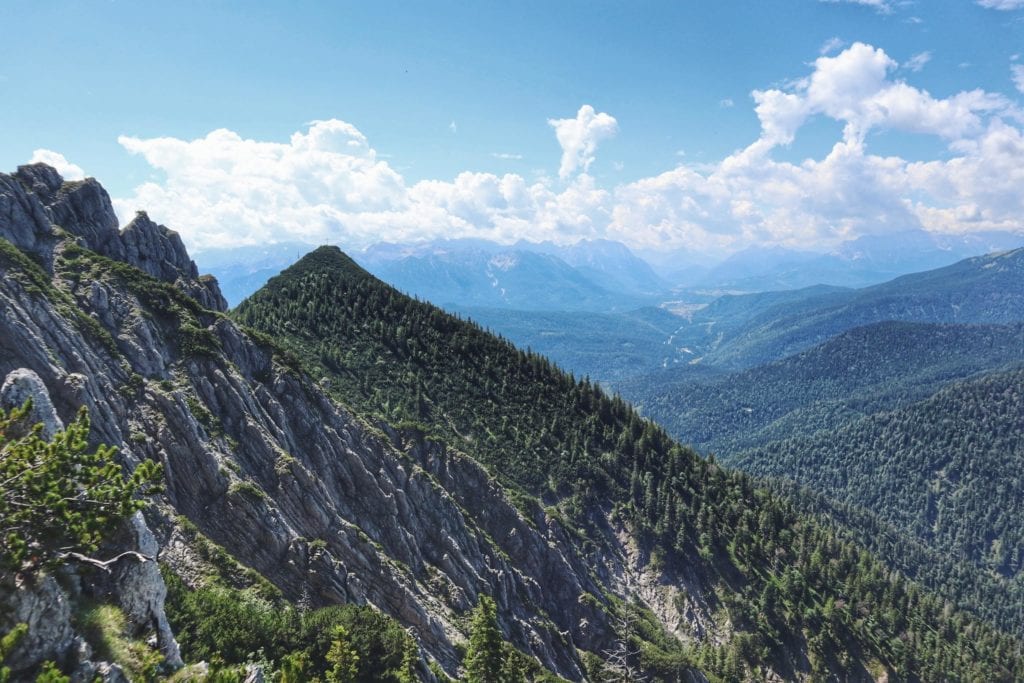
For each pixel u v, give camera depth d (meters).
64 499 27.52
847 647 164.00
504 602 103.25
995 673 183.38
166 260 116.81
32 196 88.69
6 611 25.12
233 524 67.75
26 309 65.19
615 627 125.06
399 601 78.06
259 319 171.75
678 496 192.75
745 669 149.50
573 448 191.25
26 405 30.75
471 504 125.19
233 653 49.28
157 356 78.81
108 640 29.50
